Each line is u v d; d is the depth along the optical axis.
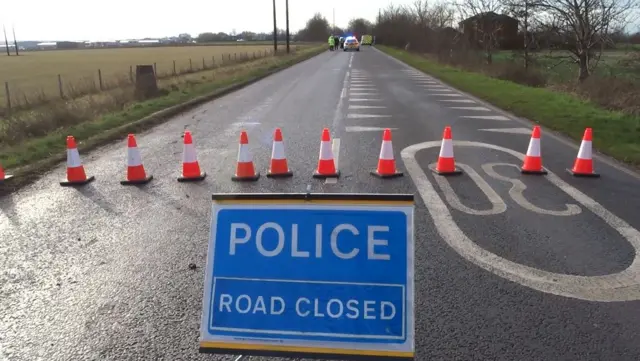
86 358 3.19
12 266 4.51
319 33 131.50
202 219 5.63
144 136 10.61
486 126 11.38
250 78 24.14
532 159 7.37
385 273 2.56
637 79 16.52
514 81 23.20
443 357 3.12
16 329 3.52
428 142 9.62
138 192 6.71
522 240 4.92
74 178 7.15
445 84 21.72
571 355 3.13
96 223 5.56
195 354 3.20
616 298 3.82
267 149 9.13
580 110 12.70
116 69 38.81
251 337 2.60
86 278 4.25
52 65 47.09
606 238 4.98
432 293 3.89
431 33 48.03
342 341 2.55
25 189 6.91
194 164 7.30
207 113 13.78
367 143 9.53
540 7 22.16
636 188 6.66
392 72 28.98
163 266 4.45
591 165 7.26
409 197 2.57
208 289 2.65
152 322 3.57
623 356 3.12
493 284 4.04
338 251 2.60
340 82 22.80
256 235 2.66
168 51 75.69
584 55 20.91
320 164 7.35
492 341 3.27
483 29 31.84
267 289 2.62
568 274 4.21
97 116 13.14
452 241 4.89
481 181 6.96
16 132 10.76
